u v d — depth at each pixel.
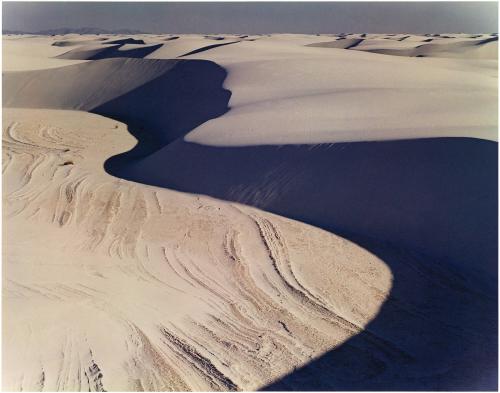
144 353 7.92
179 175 17.03
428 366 7.71
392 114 18.72
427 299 9.59
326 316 9.04
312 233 12.59
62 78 38.97
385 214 12.70
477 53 58.16
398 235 12.05
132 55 62.31
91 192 15.99
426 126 16.36
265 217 13.68
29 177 17.75
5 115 29.39
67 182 17.06
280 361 7.83
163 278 10.42
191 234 12.65
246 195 14.98
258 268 10.83
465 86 24.98
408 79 27.56
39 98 37.41
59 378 7.18
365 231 12.51
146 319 8.87
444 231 11.67
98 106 35.31
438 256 11.18
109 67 39.03
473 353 8.01
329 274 10.53
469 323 8.82
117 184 16.88
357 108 20.11
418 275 10.46
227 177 15.97
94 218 13.91
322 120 18.70
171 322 8.80
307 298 9.62
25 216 14.20
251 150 16.69
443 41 74.50
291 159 15.59
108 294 9.73
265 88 26.73
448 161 13.25
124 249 11.89
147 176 17.70
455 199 12.23
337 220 13.09
